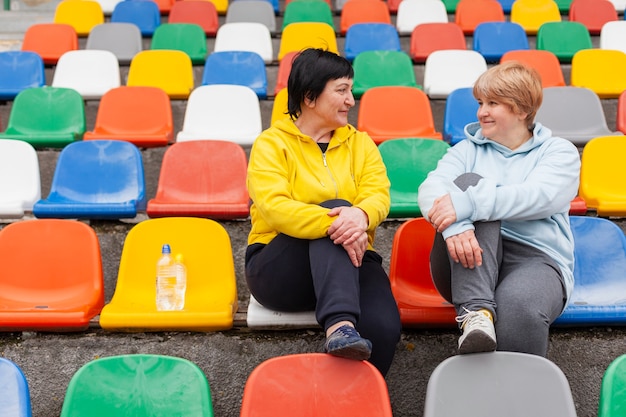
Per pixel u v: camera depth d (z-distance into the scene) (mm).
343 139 2463
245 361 2578
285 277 2275
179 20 7512
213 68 5598
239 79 5559
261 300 2398
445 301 2672
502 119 2336
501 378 1940
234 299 2748
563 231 2316
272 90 6094
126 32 6773
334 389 1928
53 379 2584
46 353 2607
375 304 2160
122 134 4492
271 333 2604
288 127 2412
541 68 5598
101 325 2562
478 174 2322
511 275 2146
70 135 4383
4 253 2918
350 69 2389
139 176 3744
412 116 4586
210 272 2887
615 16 7438
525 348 2027
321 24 6570
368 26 6711
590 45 6582
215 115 4703
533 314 2029
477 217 2145
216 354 2588
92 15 7652
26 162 3770
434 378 1930
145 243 2902
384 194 2406
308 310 2439
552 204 2221
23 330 2633
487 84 2344
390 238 3389
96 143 3789
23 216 3607
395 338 2129
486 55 6555
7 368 1968
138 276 2869
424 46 6594
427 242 2766
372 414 1894
